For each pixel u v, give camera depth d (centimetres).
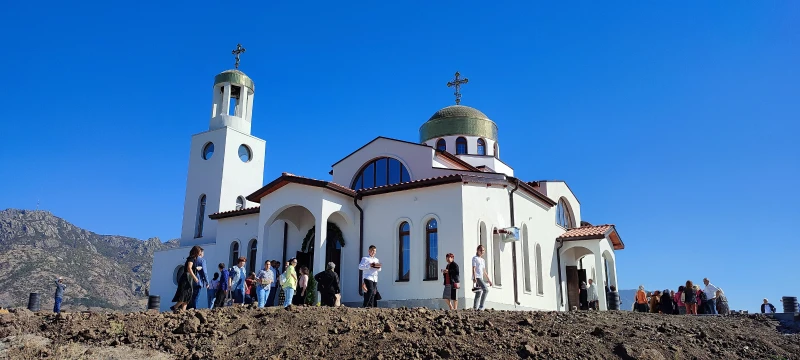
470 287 1961
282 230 2508
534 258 2444
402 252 2142
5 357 1027
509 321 1235
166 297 2986
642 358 1039
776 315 1466
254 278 2162
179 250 3017
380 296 1966
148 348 1098
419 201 2131
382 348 1062
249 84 3488
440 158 2494
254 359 1048
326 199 2169
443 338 1101
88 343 1117
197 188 3250
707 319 1418
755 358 1124
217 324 1210
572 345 1090
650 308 2477
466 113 3312
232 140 3275
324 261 2102
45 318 1251
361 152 2597
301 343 1112
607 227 2781
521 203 2398
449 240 2022
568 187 3066
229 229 2756
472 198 2081
